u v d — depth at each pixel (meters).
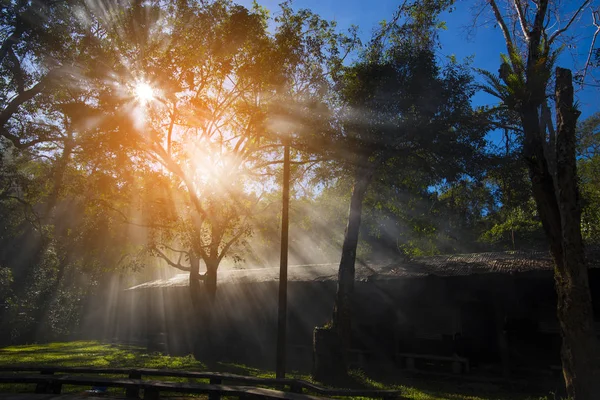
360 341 17.02
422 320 16.08
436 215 20.12
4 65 15.59
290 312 19.59
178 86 13.48
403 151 14.56
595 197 16.78
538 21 11.05
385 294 16.77
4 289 23.88
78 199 21.81
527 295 14.34
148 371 10.35
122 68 13.48
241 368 15.88
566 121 9.03
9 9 14.66
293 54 14.75
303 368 16.25
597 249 13.16
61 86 15.75
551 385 12.12
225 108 15.69
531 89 10.27
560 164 8.89
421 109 13.73
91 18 14.44
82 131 14.27
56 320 28.70
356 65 15.09
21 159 20.06
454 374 13.84
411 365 14.91
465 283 14.70
